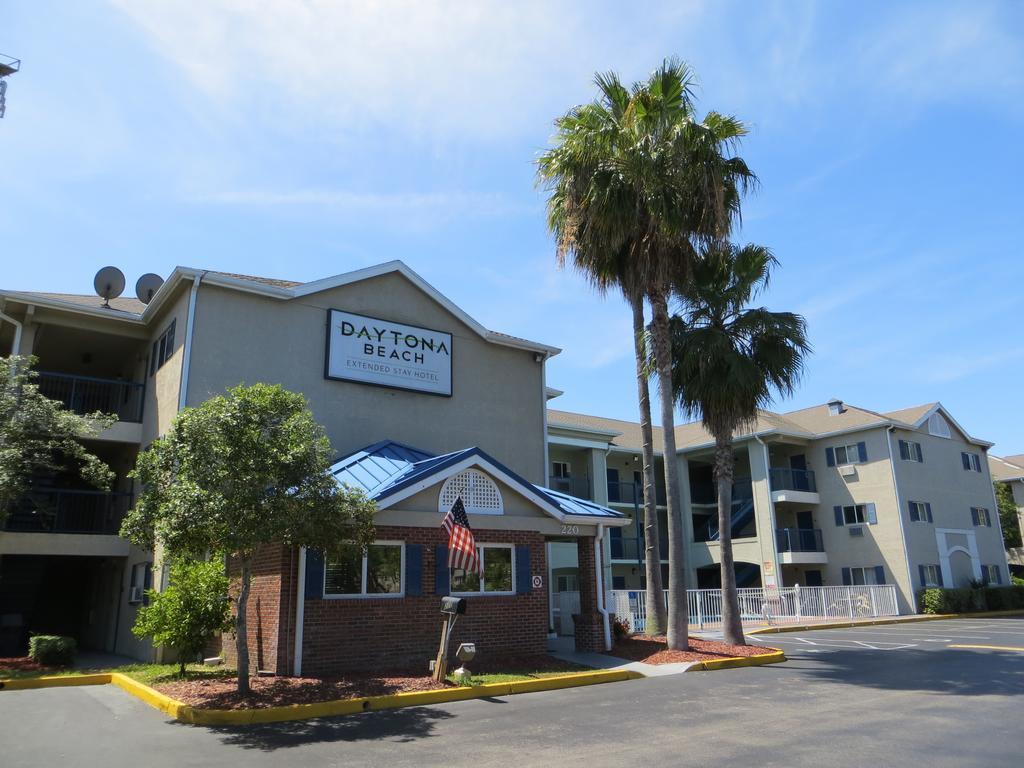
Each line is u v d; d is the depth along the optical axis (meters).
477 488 14.71
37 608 22.23
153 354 18.97
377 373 18.55
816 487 35.81
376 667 12.77
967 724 8.73
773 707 10.08
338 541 11.00
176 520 10.06
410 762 7.31
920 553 33.03
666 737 8.27
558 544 29.05
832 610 29.59
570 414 37.22
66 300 18.80
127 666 14.52
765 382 17.64
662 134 15.70
